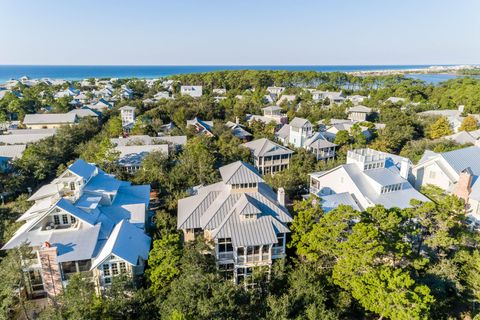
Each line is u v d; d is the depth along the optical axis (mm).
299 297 25641
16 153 64250
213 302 23266
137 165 61188
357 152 46781
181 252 29406
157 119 91375
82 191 38906
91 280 28797
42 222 33156
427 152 54250
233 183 34719
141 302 25750
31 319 28359
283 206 36469
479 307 29656
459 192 41594
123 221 34750
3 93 152750
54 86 193750
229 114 105125
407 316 23031
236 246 30359
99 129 92875
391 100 135375
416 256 31484
